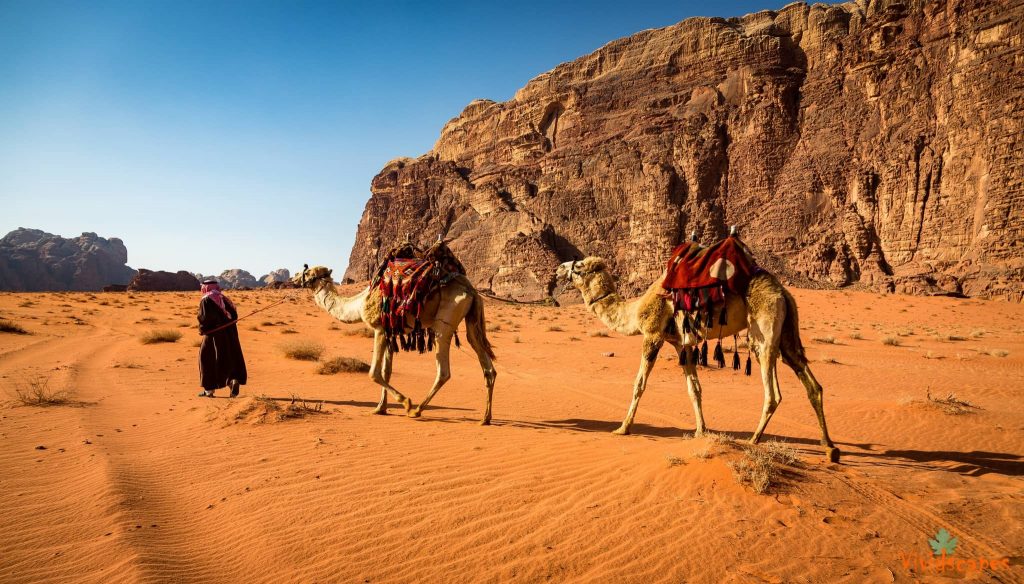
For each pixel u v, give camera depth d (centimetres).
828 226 10844
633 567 429
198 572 421
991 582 419
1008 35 8725
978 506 557
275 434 770
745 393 1365
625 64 16000
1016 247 7912
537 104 17112
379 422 888
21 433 749
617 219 13800
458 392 1292
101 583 394
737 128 12888
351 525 495
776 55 13162
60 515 497
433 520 505
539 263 13238
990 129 8538
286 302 6219
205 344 1032
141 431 791
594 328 4188
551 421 985
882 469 690
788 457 613
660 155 13450
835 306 6919
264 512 520
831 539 473
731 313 754
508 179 16725
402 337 969
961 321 5559
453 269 965
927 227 9388
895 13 11000
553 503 543
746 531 480
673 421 1005
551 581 411
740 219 12194
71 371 1342
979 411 1066
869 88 11175
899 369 1914
